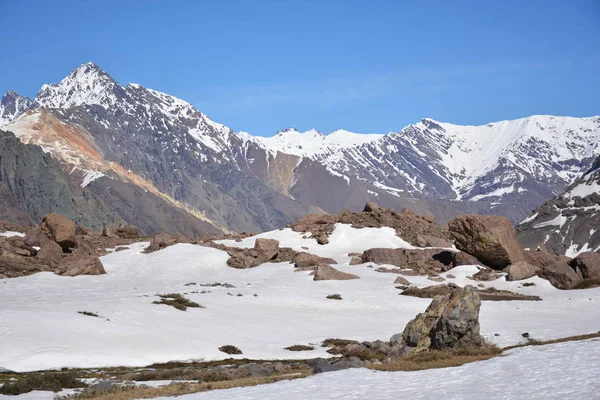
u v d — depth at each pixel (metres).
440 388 36.97
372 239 150.12
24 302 80.00
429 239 148.50
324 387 39.53
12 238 136.38
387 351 58.19
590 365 39.62
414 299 99.50
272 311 86.06
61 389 47.12
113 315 72.19
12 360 55.34
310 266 128.25
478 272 124.44
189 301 85.69
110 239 158.50
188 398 38.88
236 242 152.38
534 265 129.88
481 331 73.56
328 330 77.00
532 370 39.41
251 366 53.12
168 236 151.50
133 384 46.25
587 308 93.44
